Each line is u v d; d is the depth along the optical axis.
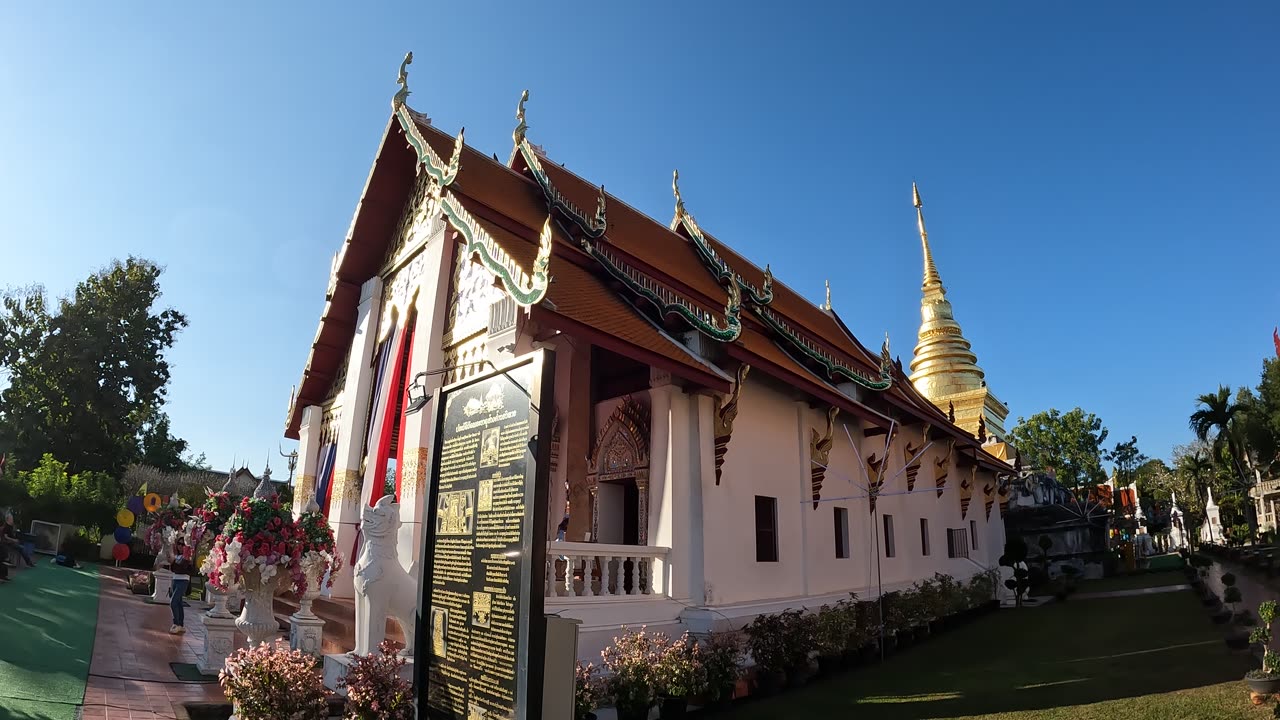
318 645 12.05
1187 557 37.31
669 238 19.75
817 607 14.95
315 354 20.16
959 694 11.48
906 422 20.98
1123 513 58.97
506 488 5.57
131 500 29.64
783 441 15.73
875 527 17.58
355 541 16.34
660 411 13.06
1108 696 10.52
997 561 28.56
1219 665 12.26
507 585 5.34
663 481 12.65
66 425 40.69
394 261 17.52
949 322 42.62
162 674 10.90
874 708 10.76
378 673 7.98
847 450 18.22
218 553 11.43
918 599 18.38
